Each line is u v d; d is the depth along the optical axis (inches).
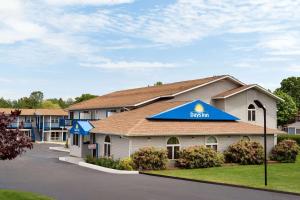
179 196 714.8
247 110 1590.8
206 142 1282.0
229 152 1301.7
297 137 2058.3
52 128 3016.7
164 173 1039.0
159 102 1528.1
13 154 588.7
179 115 1296.8
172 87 1680.6
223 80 1603.1
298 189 785.6
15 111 605.6
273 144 1438.2
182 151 1186.6
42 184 840.9
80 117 2075.5
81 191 755.4
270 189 783.1
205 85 1560.0
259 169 1156.5
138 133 1131.3
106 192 747.4
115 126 1266.0
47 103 4505.4
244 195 732.7
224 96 1518.2
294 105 3208.7
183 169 1146.0
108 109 1734.7
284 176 1009.5
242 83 1620.3
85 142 1478.8
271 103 1653.5
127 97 1781.5
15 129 607.5
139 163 1102.4
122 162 1089.4
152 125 1205.1
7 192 644.1
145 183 869.2
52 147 2144.4
